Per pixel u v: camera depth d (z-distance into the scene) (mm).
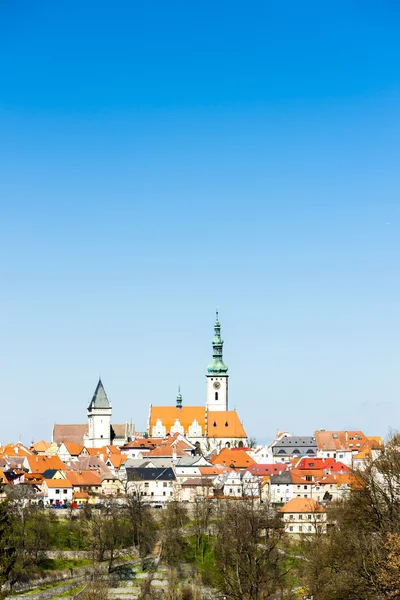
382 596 115500
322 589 135000
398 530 126688
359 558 122312
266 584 183125
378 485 149000
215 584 184375
